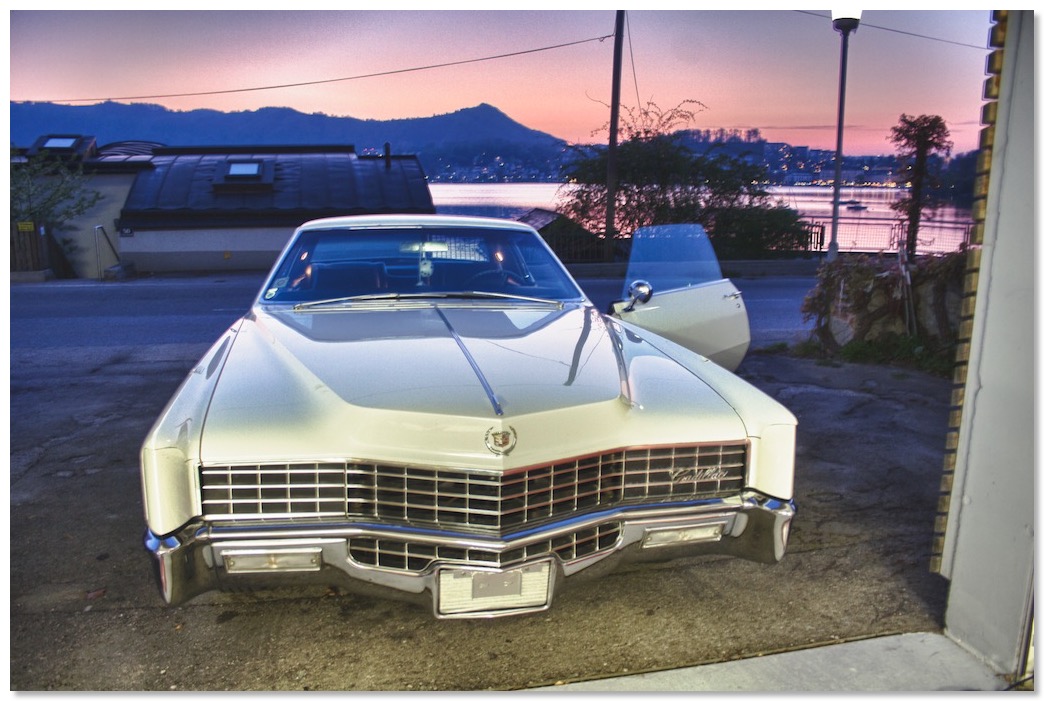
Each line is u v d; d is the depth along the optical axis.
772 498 2.73
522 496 2.44
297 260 3.96
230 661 2.60
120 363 7.38
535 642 2.73
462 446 2.40
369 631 2.79
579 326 3.44
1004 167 2.43
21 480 4.19
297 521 2.44
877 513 3.83
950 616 2.76
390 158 26.80
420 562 2.45
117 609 2.89
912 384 6.45
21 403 5.81
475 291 3.89
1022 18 2.33
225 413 2.52
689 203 20.77
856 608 2.96
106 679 2.49
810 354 7.77
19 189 19.72
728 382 3.02
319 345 3.00
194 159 26.39
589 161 21.02
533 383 2.65
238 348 3.14
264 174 25.19
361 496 2.46
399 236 4.12
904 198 18.66
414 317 3.45
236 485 2.42
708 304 4.76
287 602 2.96
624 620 2.88
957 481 2.69
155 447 2.34
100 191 24.12
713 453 2.70
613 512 2.58
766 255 21.14
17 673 2.50
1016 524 2.47
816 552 3.42
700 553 2.74
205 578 2.42
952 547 2.73
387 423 2.44
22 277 18.50
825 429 5.20
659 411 2.71
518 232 4.31
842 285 7.59
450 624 2.83
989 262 2.51
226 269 23.36
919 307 7.24
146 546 2.36
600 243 20.33
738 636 2.77
